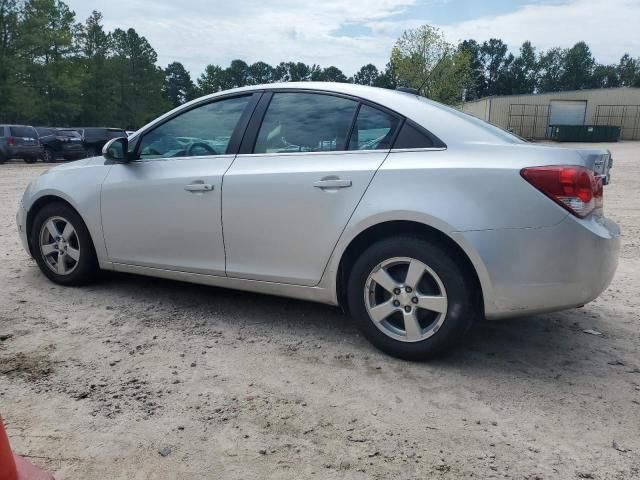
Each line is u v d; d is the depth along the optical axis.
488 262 2.85
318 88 3.55
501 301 2.90
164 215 3.85
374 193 3.10
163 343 3.41
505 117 55.12
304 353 3.30
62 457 2.25
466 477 2.17
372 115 3.31
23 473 1.93
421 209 2.95
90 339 3.44
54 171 4.50
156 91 75.12
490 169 2.88
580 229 2.79
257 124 3.65
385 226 3.14
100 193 4.12
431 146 3.10
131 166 4.06
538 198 2.79
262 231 3.48
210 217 3.66
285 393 2.81
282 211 3.39
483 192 2.87
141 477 2.14
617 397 2.82
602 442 2.42
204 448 2.33
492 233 2.85
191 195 3.72
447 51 40.09
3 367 3.03
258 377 2.98
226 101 3.84
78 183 4.25
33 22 46.69
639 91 54.44
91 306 4.04
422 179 3.00
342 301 3.45
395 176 3.07
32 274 4.85
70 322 3.72
